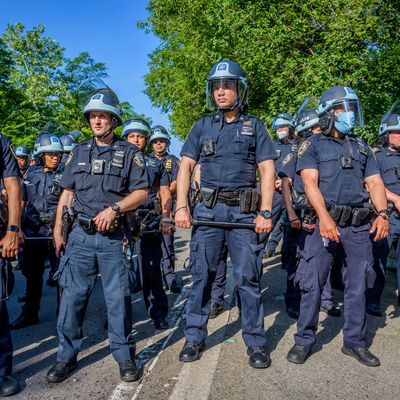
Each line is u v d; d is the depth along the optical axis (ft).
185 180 11.66
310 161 11.50
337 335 13.15
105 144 11.25
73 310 10.96
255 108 45.34
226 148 11.31
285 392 9.76
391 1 31.50
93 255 10.82
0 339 10.43
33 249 15.07
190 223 11.24
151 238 14.33
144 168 11.19
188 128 73.77
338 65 32.83
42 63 108.58
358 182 11.47
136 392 10.22
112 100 11.07
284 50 37.45
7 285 10.45
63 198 11.74
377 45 33.04
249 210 11.18
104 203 10.92
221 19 40.52
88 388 10.50
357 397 9.59
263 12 38.14
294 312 14.76
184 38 61.16
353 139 11.76
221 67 11.19
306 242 11.44
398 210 14.79
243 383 10.14
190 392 9.77
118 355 10.87
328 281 15.29
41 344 13.41
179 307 16.60
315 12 34.94
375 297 15.07
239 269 11.21
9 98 82.89
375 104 29.81
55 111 90.17
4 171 10.54
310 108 17.19
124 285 10.87
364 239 11.37
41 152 15.97
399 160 16.57
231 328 13.62
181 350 12.23
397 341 12.66
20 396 10.19
